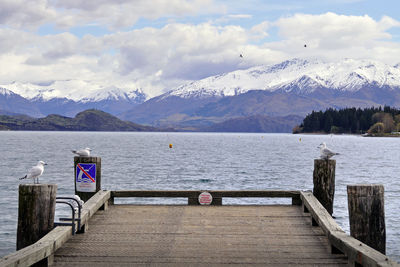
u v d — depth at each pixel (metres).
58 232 10.66
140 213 14.51
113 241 11.55
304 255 10.57
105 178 40.34
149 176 42.25
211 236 12.06
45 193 10.58
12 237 18.20
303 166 55.31
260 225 13.16
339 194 30.38
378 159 71.94
